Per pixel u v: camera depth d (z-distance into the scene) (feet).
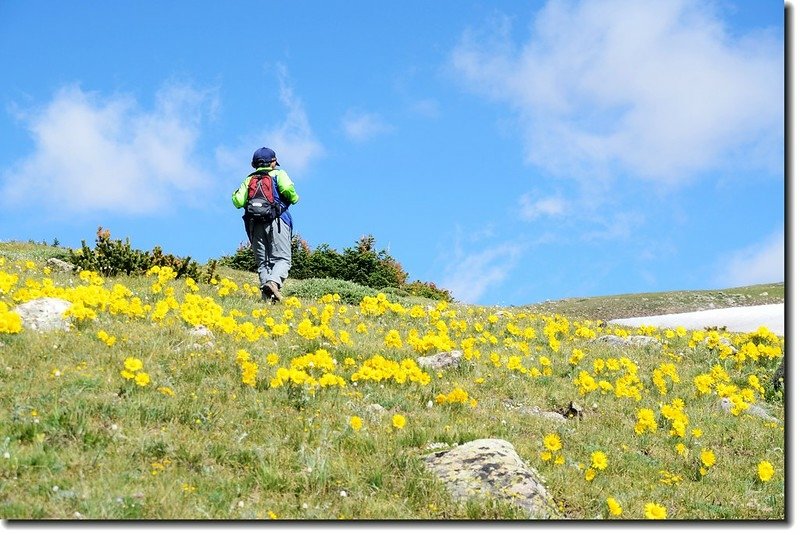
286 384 27.63
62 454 19.60
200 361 28.68
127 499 18.06
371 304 48.19
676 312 140.56
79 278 52.01
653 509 21.65
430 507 20.27
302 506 19.43
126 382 24.66
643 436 30.04
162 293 45.37
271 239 50.11
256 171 50.49
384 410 27.53
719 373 39.86
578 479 24.20
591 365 40.11
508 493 21.03
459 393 29.12
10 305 32.37
